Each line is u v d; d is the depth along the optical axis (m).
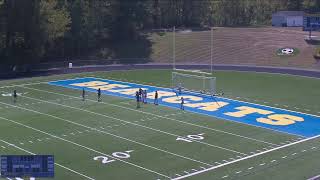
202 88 70.06
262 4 156.50
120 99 62.84
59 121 51.78
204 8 144.38
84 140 44.81
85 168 37.41
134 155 40.56
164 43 108.19
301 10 154.50
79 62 97.25
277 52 98.50
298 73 84.50
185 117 53.41
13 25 90.12
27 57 91.69
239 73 85.19
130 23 112.62
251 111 56.53
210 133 47.16
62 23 95.56
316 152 41.41
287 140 44.97
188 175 35.88
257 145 43.38
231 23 152.62
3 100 62.62
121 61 100.00
